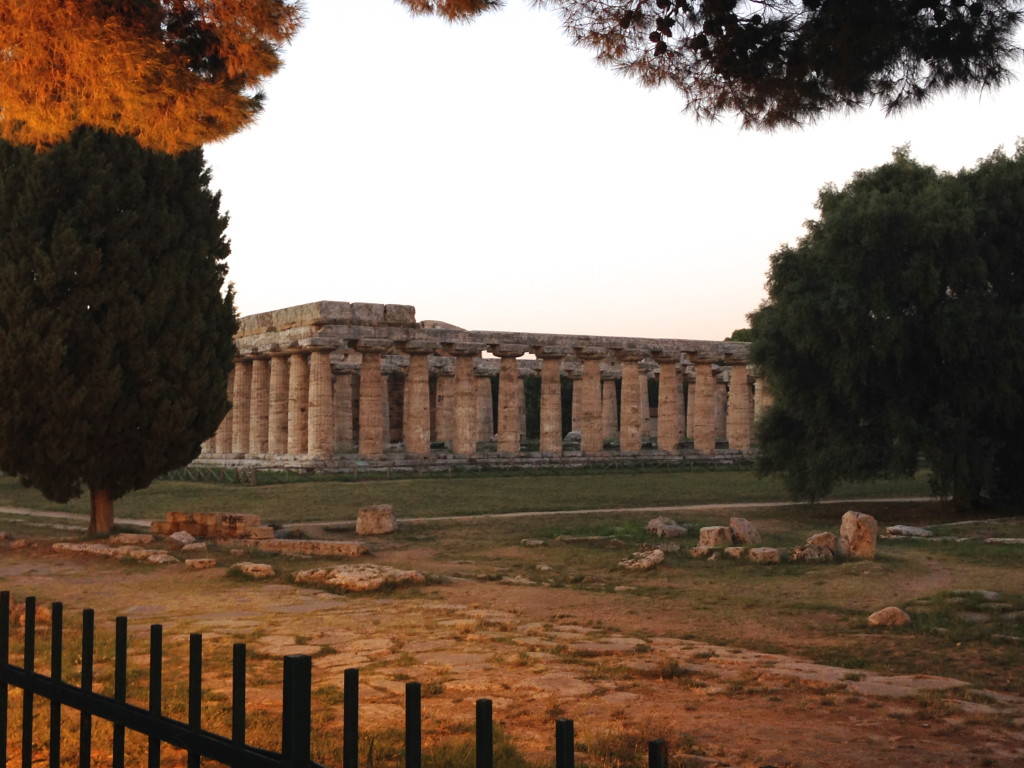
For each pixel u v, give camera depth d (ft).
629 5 40.06
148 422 94.94
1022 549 85.87
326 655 41.57
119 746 14.26
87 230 90.79
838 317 123.44
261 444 207.21
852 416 131.23
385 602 60.54
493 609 58.54
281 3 40.09
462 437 202.39
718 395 284.41
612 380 275.80
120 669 14.44
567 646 43.83
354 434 268.41
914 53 38.42
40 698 31.01
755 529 90.79
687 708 32.24
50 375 89.10
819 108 41.27
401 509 128.88
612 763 25.11
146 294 93.20
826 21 37.76
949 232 123.03
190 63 41.91
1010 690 37.76
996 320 122.62
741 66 39.99
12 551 89.15
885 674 39.96
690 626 53.36
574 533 100.63
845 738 28.71
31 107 38.01
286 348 192.95
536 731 28.81
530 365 272.72
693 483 167.43
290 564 79.51
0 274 88.99
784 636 50.47
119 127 40.68
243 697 12.54
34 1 34.58
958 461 123.24
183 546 88.94
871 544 81.51
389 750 25.58
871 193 130.21
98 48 35.76
